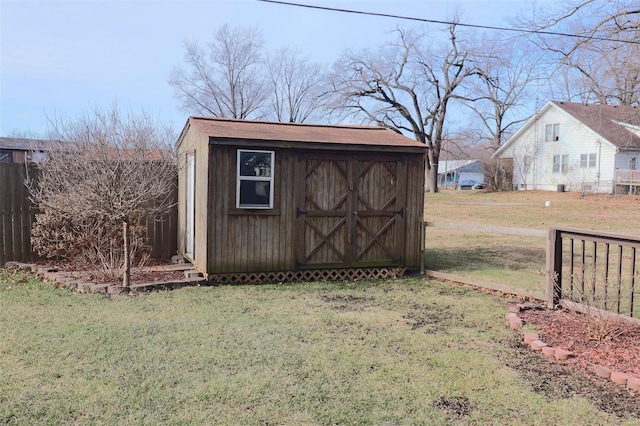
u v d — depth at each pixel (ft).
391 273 29.99
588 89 63.41
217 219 26.21
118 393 12.53
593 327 17.38
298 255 27.96
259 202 26.99
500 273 30.91
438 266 33.55
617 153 103.81
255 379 13.53
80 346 15.89
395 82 130.62
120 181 24.88
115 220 27.68
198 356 15.19
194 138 29.86
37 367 14.12
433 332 18.22
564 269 31.81
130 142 29.22
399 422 11.36
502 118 145.38
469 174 209.26
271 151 27.02
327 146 27.61
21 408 11.67
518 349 16.35
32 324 18.28
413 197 30.35
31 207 31.01
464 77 127.95
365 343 16.80
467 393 12.95
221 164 26.12
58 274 27.09
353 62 128.47
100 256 28.07
